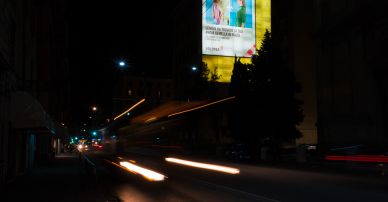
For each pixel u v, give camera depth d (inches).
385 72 1553.9
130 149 2493.8
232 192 600.1
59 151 2488.9
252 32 2906.0
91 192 572.7
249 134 1740.9
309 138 2549.2
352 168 1110.4
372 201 498.9
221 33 2854.3
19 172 860.0
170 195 576.7
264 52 1717.5
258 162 1481.3
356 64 1678.2
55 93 1903.3
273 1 2901.1
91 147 4490.7
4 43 602.9
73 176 842.2
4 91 631.8
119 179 828.6
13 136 754.2
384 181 741.3
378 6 1567.4
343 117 1726.1
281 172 984.3
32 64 1067.3
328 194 564.7
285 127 1662.2
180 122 2640.3
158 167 1220.5
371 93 1598.2
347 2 1728.6
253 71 1729.8
